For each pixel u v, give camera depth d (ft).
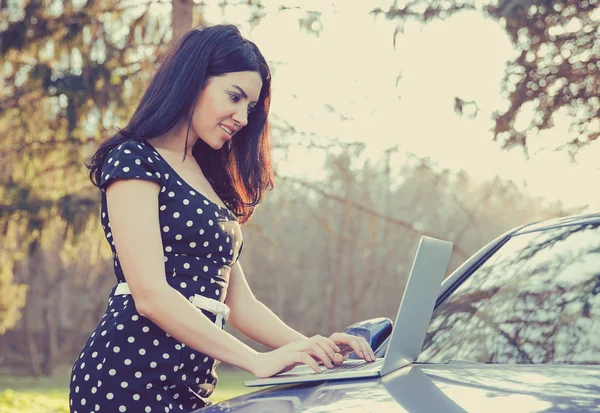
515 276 6.88
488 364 5.58
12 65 29.30
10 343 101.71
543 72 23.80
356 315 90.48
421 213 90.68
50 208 28.71
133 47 28.73
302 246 96.68
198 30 6.61
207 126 6.53
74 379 6.15
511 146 24.17
